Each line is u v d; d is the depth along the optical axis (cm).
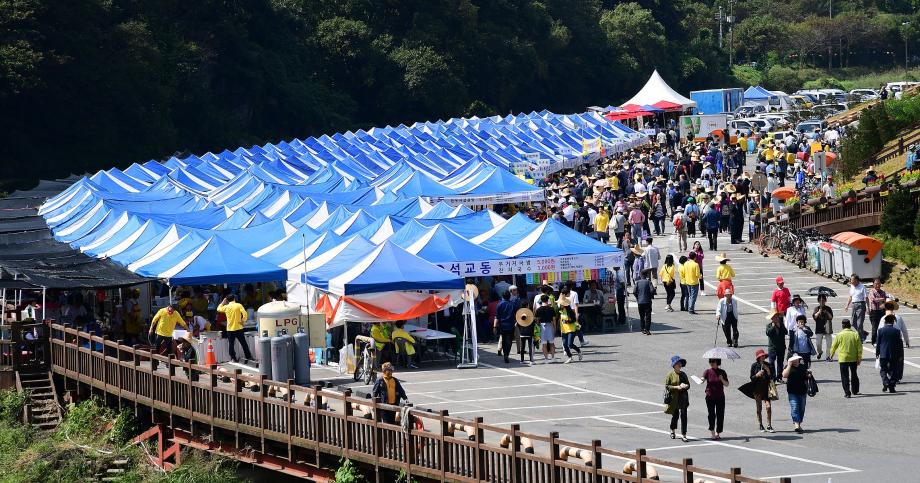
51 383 5806
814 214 8800
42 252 7250
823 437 4281
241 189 9581
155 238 7100
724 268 6456
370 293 5659
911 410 4650
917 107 11469
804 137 13938
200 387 4788
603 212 8569
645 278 6412
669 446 4200
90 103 15625
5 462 5106
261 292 6738
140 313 6288
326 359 5812
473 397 5053
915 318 6681
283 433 4400
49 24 15238
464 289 5831
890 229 8069
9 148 15112
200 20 19012
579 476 3597
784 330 5125
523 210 9456
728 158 11494
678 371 4294
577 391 5150
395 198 8812
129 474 4900
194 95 18050
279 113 19850
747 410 4766
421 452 3884
